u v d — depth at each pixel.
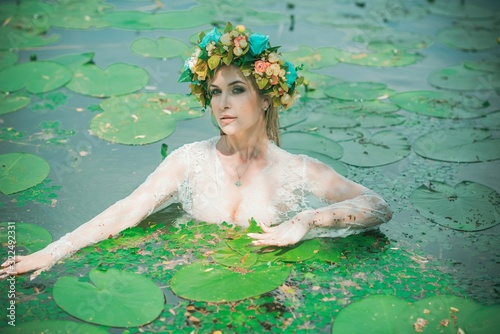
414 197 3.34
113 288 2.63
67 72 4.55
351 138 3.91
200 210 3.06
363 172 3.55
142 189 3.03
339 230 3.00
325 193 3.07
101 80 4.46
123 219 2.96
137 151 3.68
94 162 3.56
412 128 4.07
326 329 2.48
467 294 2.69
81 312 2.50
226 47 2.82
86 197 3.26
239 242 2.92
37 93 4.30
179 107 4.18
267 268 2.77
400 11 6.19
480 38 5.57
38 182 3.36
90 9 5.88
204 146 3.14
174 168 3.08
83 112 4.10
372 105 4.35
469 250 2.96
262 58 2.87
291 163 3.07
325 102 4.39
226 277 2.70
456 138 3.94
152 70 4.68
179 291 2.63
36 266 2.74
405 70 4.93
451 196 3.34
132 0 6.18
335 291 2.68
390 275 2.79
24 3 5.93
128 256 2.84
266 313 2.54
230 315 2.52
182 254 2.85
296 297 2.63
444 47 5.38
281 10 6.08
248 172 3.06
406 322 2.50
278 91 2.95
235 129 2.93
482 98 4.48
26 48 5.00
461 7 6.34
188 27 5.46
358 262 2.86
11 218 3.07
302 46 5.20
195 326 2.47
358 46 5.32
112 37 5.24
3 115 4.03
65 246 2.81
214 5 6.07
